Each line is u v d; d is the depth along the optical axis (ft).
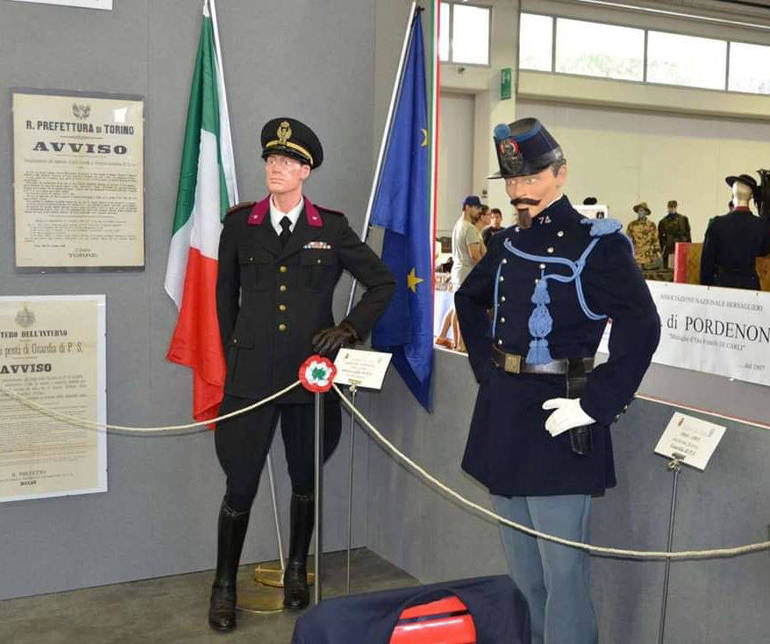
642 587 7.31
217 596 9.43
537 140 6.57
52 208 9.62
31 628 9.23
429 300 9.93
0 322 9.50
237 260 9.36
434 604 4.64
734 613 6.54
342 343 8.82
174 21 10.02
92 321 9.89
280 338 9.04
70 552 10.18
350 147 11.08
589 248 6.51
